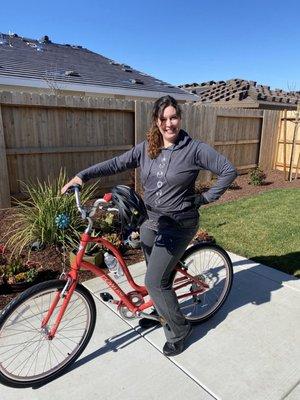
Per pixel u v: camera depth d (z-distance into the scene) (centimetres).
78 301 255
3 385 225
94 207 222
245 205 695
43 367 238
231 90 1452
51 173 631
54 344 257
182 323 247
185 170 220
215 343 266
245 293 340
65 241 414
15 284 333
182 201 227
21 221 458
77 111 639
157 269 229
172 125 214
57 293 226
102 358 250
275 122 1065
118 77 1264
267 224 569
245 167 1028
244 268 396
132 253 430
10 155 574
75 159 659
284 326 288
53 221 401
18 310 224
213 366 243
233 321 294
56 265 387
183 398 216
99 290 341
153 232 244
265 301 325
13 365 237
